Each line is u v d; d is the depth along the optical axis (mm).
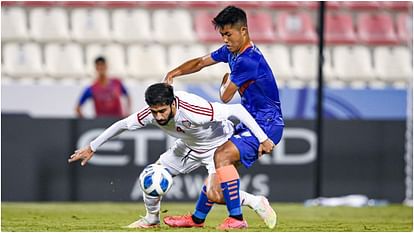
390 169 39062
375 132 39000
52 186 37125
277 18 48562
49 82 45375
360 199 37188
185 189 37531
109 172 37375
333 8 48875
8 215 28375
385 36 48719
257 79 22109
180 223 22828
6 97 37906
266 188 37969
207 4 48469
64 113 39031
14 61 45781
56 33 46906
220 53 23578
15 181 36969
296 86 44094
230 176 21453
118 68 46312
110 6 48000
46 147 37125
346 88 40219
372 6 49219
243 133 21891
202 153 22594
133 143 37469
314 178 38188
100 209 32031
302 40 47812
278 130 22328
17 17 46750
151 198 22484
